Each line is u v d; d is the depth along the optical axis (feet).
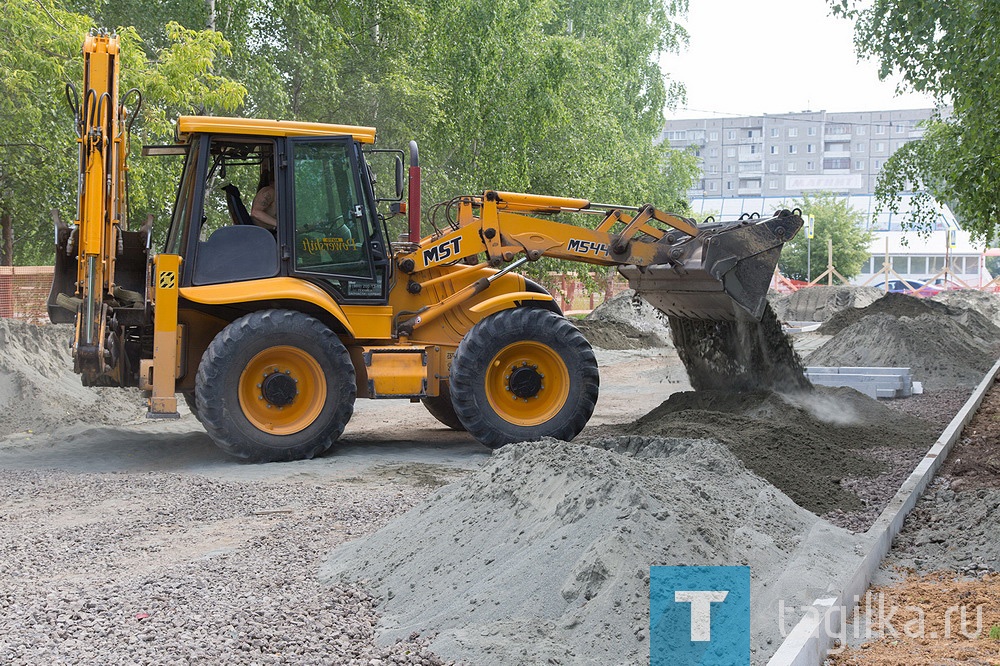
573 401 34.24
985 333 69.56
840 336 57.36
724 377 38.50
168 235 34.09
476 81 72.43
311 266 32.99
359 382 34.32
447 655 14.32
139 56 46.14
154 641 15.11
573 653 13.93
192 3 57.31
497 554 17.01
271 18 62.85
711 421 31.65
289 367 32.09
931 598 17.03
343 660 14.51
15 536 22.18
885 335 54.49
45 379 41.37
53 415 38.86
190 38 47.67
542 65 78.18
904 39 43.80
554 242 36.09
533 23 78.95
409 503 24.81
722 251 35.14
